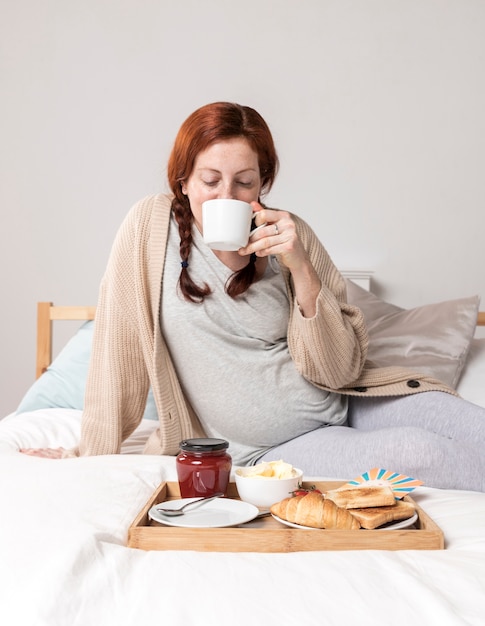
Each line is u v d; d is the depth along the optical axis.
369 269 2.72
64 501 0.92
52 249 2.79
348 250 2.73
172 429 1.47
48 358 2.37
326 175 2.73
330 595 0.65
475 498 1.06
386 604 0.63
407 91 2.72
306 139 2.73
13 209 2.80
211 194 1.32
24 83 2.80
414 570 0.72
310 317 1.43
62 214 2.79
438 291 2.71
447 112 2.71
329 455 1.35
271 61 2.74
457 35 2.71
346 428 1.50
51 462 1.14
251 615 0.61
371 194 2.72
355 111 2.73
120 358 1.47
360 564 0.73
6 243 2.80
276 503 0.95
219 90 2.76
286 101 2.74
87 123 2.79
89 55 2.79
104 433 1.47
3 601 0.65
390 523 0.89
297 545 0.82
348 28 2.73
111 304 1.48
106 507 0.92
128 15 2.78
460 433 1.42
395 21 2.72
